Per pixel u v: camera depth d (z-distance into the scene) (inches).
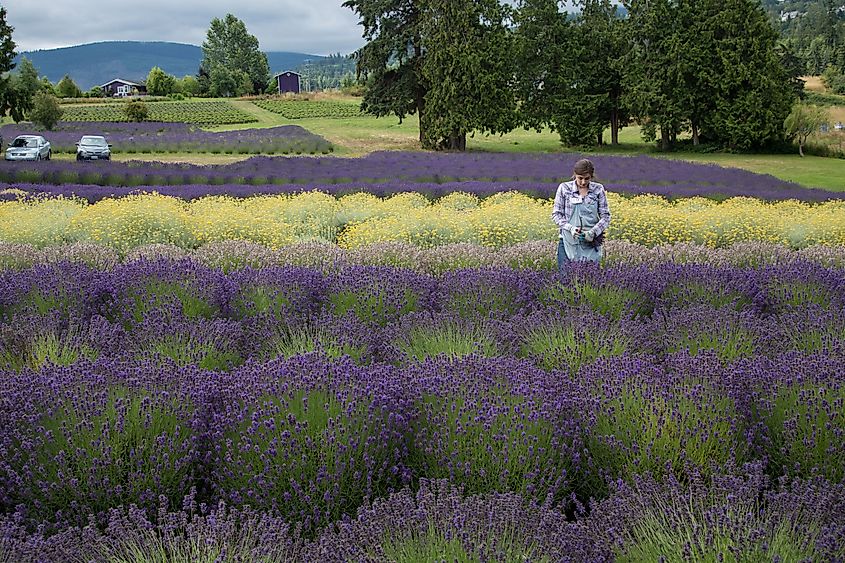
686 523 113.3
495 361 187.2
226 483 144.6
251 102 3922.2
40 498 139.6
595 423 159.6
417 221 489.7
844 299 281.4
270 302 275.4
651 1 1892.2
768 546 109.0
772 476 158.7
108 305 282.8
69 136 1946.4
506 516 117.8
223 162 1473.9
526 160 1244.5
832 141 1792.6
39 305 268.8
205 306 276.1
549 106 2027.6
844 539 112.4
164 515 123.6
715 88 1850.4
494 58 1759.4
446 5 1722.4
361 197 692.7
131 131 2281.0
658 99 1847.9
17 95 1780.3
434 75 1758.1
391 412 159.2
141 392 161.8
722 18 1811.0
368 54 1836.9
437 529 115.4
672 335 229.9
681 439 151.7
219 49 5979.3
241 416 151.9
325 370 169.2
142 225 470.9
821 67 4982.8
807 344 221.5
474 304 274.7
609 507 128.5
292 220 572.1
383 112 1892.2
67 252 368.8
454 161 1200.2
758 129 1803.6
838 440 149.0
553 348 218.2
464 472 144.5
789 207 666.8
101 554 112.8
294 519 137.7
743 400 172.9
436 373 178.7
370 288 278.5
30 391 161.3
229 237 469.4
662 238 498.3
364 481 145.6
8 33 1736.0
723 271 306.5
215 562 107.4
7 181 895.7
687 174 1037.2
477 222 494.3
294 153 1711.4
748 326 229.3
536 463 145.1
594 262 299.4
